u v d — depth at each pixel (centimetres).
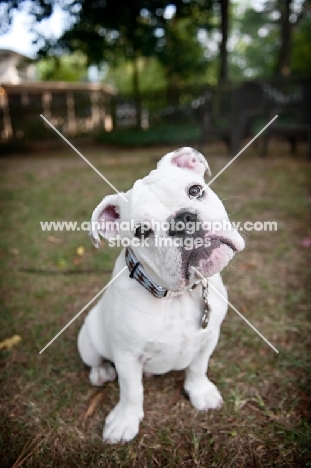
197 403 214
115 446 194
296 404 213
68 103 1300
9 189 669
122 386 196
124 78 3186
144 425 206
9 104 1349
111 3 1281
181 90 1314
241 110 874
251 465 182
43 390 231
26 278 356
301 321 279
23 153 1178
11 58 1447
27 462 188
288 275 341
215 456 186
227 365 244
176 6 1353
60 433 203
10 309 310
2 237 449
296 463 182
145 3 1309
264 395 221
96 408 219
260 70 2789
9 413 216
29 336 279
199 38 1795
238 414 209
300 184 594
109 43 1417
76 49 1390
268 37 2603
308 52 2094
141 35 1388
